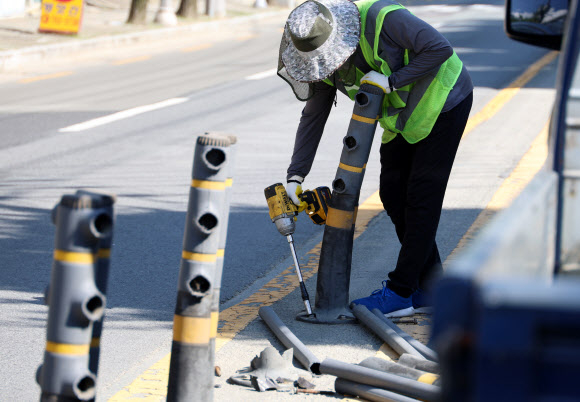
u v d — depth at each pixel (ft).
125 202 53.11
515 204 9.57
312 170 61.52
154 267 40.52
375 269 39.17
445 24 174.60
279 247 44.11
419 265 30.53
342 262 30.83
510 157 63.82
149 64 130.82
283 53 28.96
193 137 75.77
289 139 73.92
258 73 118.73
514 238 8.58
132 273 39.47
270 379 25.75
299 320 31.55
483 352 6.65
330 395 24.88
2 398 25.86
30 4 184.85
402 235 32.53
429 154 29.17
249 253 42.93
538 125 75.92
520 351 6.59
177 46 154.40
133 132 78.13
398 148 30.81
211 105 93.40
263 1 226.17
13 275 39.01
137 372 27.86
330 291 30.99
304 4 27.91
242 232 46.75
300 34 27.25
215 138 19.84
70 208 16.74
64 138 75.20
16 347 30.19
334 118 82.33
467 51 130.93
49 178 60.08
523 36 22.77
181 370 20.88
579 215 14.39
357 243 44.06
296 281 37.78
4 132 77.92
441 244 42.70
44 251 43.06
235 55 140.97
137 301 35.70
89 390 17.30
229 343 29.63
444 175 29.43
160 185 57.93
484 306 6.63
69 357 17.17
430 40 27.40
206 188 20.02
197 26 177.27
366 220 48.73
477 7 219.00
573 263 14.29
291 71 28.45
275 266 40.93
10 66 127.44
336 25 27.89
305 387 25.21
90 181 59.11
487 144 68.59
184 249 20.54
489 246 7.72
